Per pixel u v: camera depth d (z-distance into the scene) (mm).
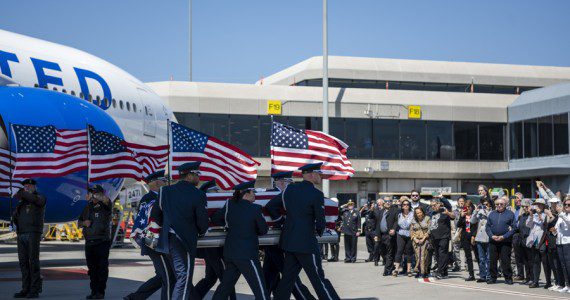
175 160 13438
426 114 52438
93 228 13039
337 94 51094
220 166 13688
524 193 54594
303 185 10773
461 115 53156
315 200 10664
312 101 50250
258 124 49188
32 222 13047
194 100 47812
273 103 49219
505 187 54531
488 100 54094
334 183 52125
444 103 52875
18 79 20766
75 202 16359
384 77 63156
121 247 30844
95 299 13086
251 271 10258
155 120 27859
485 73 65562
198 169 10195
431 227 18438
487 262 17625
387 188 52562
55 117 16422
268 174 49281
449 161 53000
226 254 10312
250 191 10406
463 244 18203
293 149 13250
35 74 21469
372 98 51688
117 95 25484
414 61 64938
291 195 10727
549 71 68000
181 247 10000
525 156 52688
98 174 15711
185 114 47781
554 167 48156
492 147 53969
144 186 30156
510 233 16875
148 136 27359
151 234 10117
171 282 10664
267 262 11742
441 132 53062
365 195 52625
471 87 65062
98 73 24891
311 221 10742
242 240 10266
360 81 63156
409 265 18922
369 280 17922
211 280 11414
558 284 15883
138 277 17469
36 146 15812
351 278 18484
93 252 13062
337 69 62312
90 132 15664
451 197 47719
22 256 13109
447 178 53438
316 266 10711
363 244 37875
